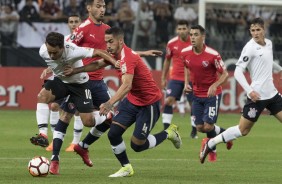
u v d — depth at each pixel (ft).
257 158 104.83
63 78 83.66
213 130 106.01
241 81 88.43
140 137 81.46
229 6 208.44
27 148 113.80
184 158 103.35
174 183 75.61
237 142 130.21
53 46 78.07
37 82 192.03
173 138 88.43
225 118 177.37
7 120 164.14
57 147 82.69
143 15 210.18
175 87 133.69
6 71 191.11
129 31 210.79
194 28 104.32
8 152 107.86
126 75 76.48
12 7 206.80
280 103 90.53
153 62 202.69
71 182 75.10
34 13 207.31
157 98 81.92
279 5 199.11
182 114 183.32
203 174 84.74
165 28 211.41
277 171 88.84
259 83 89.66
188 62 105.50
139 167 91.61
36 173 79.15
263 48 89.40
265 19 210.38
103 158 101.65
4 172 83.71
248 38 208.95
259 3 197.06
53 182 74.95
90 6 97.86
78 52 80.33
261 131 152.76
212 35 207.92
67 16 209.05
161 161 99.14
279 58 206.80
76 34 97.76
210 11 208.85
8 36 206.80
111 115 86.89
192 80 106.83
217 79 105.91
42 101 87.04
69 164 93.86
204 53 104.01
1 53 201.46
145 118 81.20
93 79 96.73
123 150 80.79
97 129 87.40
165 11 211.61
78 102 84.02
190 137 136.56
